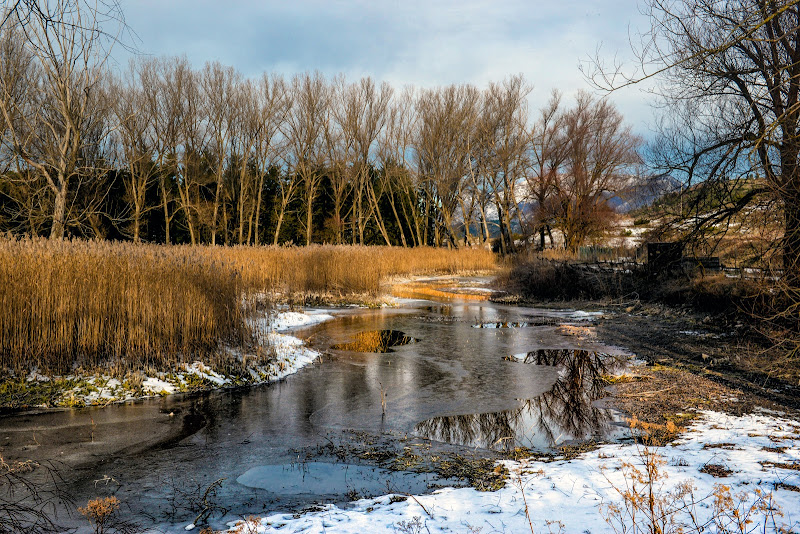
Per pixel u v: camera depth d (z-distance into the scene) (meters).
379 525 3.75
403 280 28.58
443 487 4.80
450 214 42.62
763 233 9.39
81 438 6.27
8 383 7.61
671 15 8.30
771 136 6.45
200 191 44.03
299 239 50.38
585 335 13.36
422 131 41.41
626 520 3.54
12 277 8.11
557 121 36.84
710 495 3.63
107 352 8.65
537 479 4.71
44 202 20.42
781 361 8.58
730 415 6.75
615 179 35.78
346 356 11.08
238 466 5.50
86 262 9.05
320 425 6.87
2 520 4.09
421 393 8.34
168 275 9.77
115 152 33.81
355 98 42.59
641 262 19.12
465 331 14.09
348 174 44.38
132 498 4.70
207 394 8.24
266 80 40.34
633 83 6.85
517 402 7.85
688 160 10.62
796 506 3.61
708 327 12.47
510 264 33.28
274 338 11.62
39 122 17.72
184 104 37.72
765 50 8.70
